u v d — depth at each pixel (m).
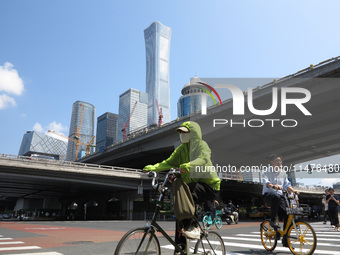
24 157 32.62
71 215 60.97
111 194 48.84
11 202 103.38
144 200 41.75
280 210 4.78
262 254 4.85
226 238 7.91
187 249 3.18
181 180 3.11
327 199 10.48
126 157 62.50
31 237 8.48
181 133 3.52
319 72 26.84
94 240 7.50
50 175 34.47
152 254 2.96
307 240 4.41
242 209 45.25
